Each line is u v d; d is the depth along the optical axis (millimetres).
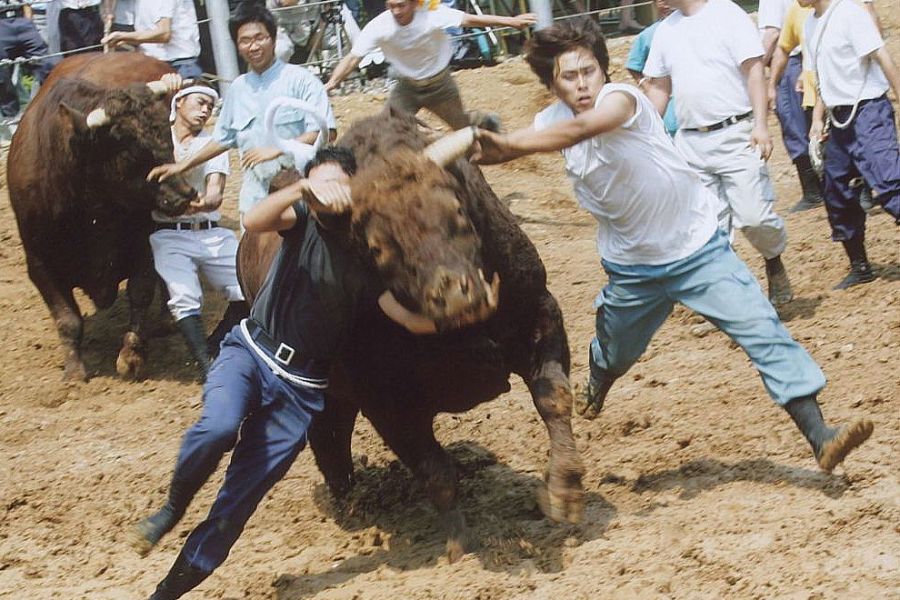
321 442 8125
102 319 13625
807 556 6289
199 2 18516
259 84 10586
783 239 10438
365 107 17766
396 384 6812
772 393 6922
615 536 6930
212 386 6594
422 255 5695
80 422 10703
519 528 7219
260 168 10508
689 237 7047
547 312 6898
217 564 6723
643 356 10234
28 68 17672
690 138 10312
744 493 7246
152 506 8617
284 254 6562
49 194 11570
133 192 11203
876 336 9531
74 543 8141
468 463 8555
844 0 10523
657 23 11766
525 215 15016
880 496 6824
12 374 12188
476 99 17875
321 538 7879
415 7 12539
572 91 6785
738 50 9945
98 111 11086
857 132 10484
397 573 7012
